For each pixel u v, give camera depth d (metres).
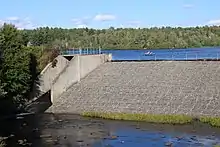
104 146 47.59
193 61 75.69
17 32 71.81
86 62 80.88
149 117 62.00
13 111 72.88
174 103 64.69
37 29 179.25
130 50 175.88
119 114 64.88
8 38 69.94
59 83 77.12
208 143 48.09
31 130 57.62
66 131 56.59
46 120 65.69
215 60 74.56
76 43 172.38
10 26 71.12
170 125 59.16
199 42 196.88
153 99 67.19
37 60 85.62
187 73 71.81
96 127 59.19
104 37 192.12
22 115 70.94
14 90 69.31
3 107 71.38
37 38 148.25
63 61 81.69
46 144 48.78
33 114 71.56
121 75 76.88
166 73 73.50
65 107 73.12
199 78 69.44
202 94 65.00
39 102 80.06
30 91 79.44
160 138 51.34
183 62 76.06
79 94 75.44
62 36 187.25
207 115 60.06
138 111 65.31
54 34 183.25
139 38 194.12
